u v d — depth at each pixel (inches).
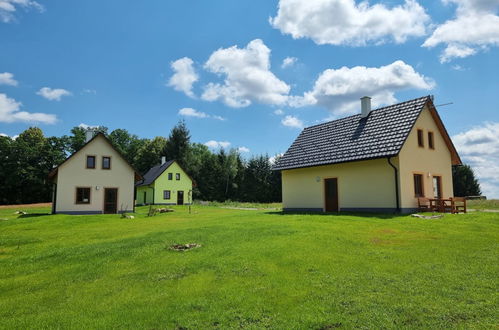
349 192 836.0
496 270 286.2
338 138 923.4
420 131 817.5
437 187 851.4
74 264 374.0
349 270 293.4
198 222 721.0
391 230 493.0
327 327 195.3
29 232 682.2
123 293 267.4
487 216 629.9
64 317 227.5
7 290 298.0
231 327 199.9
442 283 257.0
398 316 204.7
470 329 187.3
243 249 375.2
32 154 2571.4
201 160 3029.0
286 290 252.4
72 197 1293.1
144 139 3294.8
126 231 635.5
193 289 264.5
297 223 561.3
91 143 1343.5
